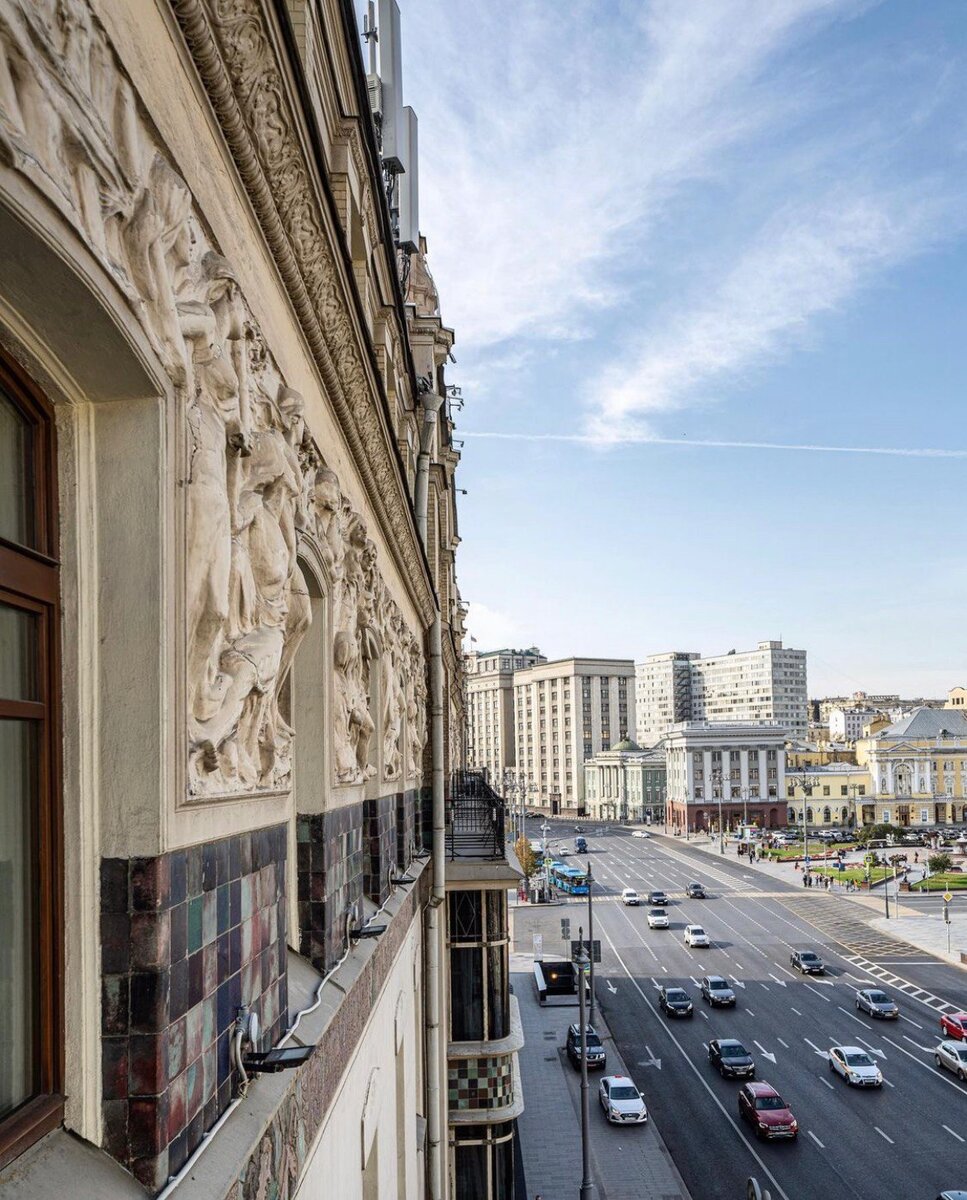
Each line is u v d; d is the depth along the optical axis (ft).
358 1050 21.83
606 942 184.34
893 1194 76.69
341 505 22.09
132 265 9.73
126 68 9.27
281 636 14.47
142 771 10.12
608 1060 113.70
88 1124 9.73
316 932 19.57
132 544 10.27
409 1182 36.11
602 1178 80.94
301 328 17.58
